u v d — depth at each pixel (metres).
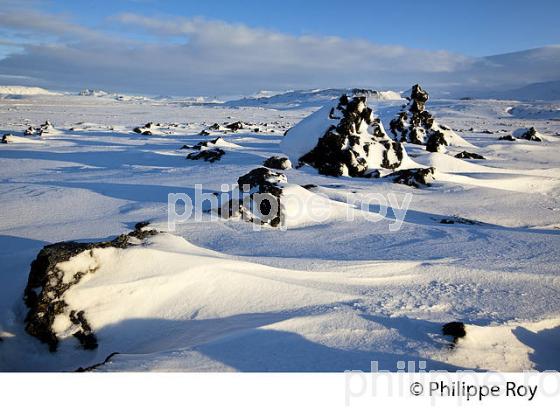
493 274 7.74
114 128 45.59
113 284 6.02
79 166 21.31
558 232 11.58
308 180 18.61
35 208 12.70
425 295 6.75
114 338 5.58
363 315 5.87
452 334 5.32
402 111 37.06
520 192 17.75
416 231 11.04
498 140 44.41
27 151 26.48
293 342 5.10
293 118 93.38
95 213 12.16
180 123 63.41
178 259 6.62
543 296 6.84
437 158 25.16
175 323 5.82
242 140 35.16
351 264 7.87
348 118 21.81
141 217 11.63
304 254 8.93
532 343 5.52
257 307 6.09
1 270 7.58
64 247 6.29
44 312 5.70
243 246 9.43
